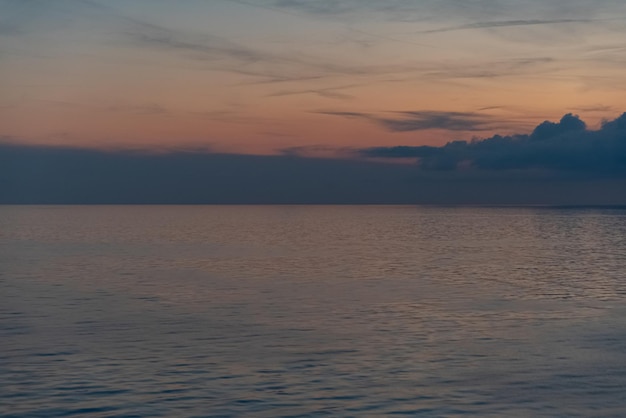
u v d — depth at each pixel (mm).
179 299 41750
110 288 46969
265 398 21734
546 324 33781
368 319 35031
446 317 35688
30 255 74500
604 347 28828
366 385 23156
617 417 20266
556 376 24391
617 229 144250
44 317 35312
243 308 38375
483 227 154875
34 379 23609
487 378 24078
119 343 29094
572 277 53625
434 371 24922
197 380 23609
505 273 56594
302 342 29484
